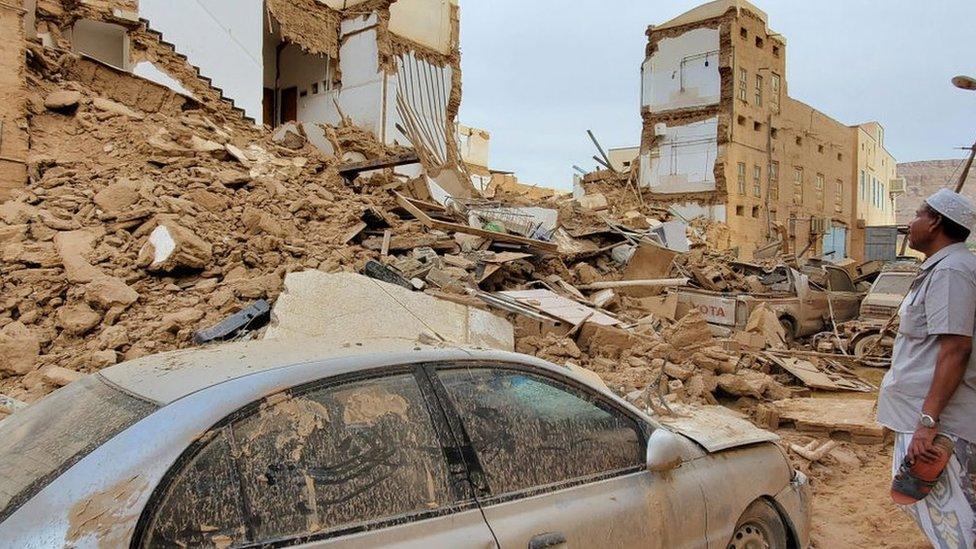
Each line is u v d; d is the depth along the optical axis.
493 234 13.52
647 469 3.14
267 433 2.17
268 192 12.62
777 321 13.57
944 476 3.24
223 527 1.97
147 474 1.92
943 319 3.15
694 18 35.81
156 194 10.52
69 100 12.63
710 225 32.84
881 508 5.27
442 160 26.80
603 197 32.84
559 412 3.01
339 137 20.38
